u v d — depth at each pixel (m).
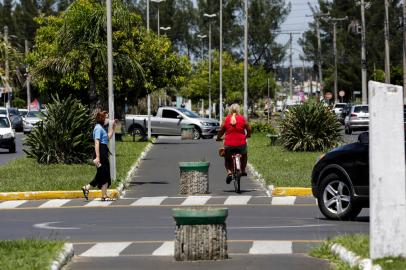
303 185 40.75
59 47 62.78
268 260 21.75
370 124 18.94
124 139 94.38
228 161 41.44
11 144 76.25
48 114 58.06
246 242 25.44
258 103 188.00
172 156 68.06
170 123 100.88
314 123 68.50
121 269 20.88
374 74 177.62
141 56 86.19
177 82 90.50
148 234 27.89
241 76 162.88
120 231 28.73
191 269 20.45
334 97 184.88
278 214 32.69
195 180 40.97
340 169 29.66
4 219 32.78
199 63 179.62
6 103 126.31
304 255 22.66
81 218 32.69
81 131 57.72
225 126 41.28
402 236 18.88
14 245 22.95
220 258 21.69
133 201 38.59
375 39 187.12
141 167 57.62
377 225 18.88
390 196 18.86
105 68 64.38
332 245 22.31
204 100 182.88
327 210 30.30
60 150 57.34
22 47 175.88
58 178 46.69
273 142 77.12
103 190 38.88
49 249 22.22
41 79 67.94
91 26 61.59
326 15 171.12
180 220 21.61
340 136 69.44
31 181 45.25
